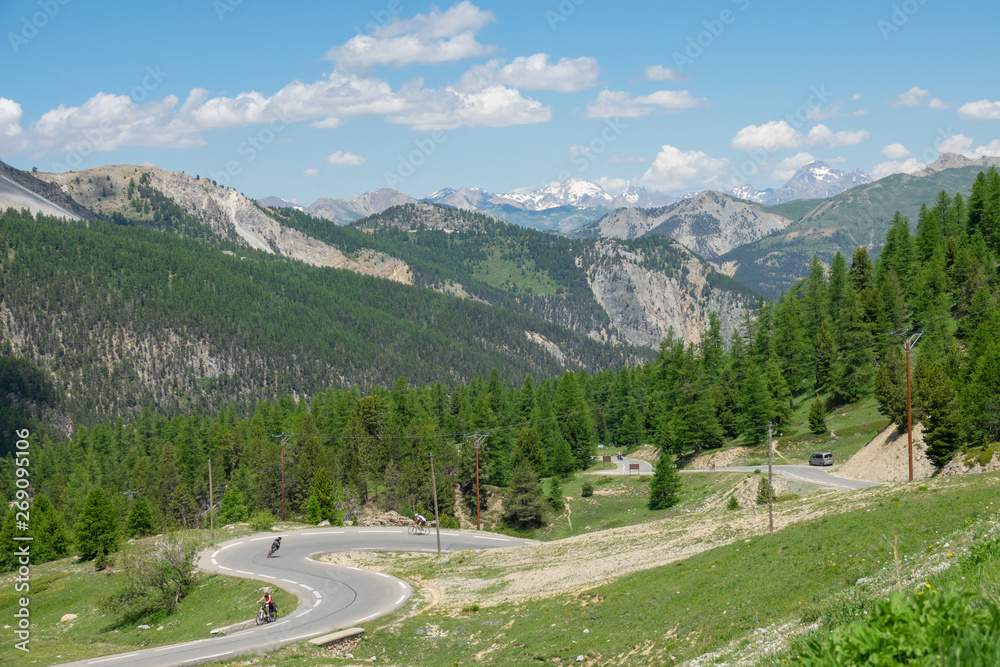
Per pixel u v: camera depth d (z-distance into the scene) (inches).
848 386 4623.5
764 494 3161.9
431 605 2023.9
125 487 6353.3
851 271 5861.2
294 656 1498.5
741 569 1604.3
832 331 5098.4
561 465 5487.2
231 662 1473.9
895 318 4746.6
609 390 7278.5
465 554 2738.7
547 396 6870.1
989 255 5226.4
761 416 4544.8
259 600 2207.2
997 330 3730.3
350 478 5078.7
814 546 1581.0
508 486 5118.1
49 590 2987.2
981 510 1418.6
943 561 873.5
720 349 6309.1
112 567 3105.3
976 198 5757.9
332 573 2529.5
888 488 2089.1
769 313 6250.0
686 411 5029.5
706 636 1179.9
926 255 5526.6
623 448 6569.9
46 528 3863.2
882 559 1285.7
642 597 1630.2
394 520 4089.6
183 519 4931.1
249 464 5595.5
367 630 1771.7
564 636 1481.3
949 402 2869.1
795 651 468.1
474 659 1476.4
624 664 1213.7
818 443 4195.4
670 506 3983.8
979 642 276.7
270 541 3213.6
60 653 1738.4
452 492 4857.3
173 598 2412.6
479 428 5777.6
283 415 7313.0
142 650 1669.5
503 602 1946.4
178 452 6269.7
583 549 2491.4
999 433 2842.0
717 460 4571.9
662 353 6560.0
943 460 2819.9
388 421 6033.5
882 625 306.3
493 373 7086.6
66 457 7751.0
